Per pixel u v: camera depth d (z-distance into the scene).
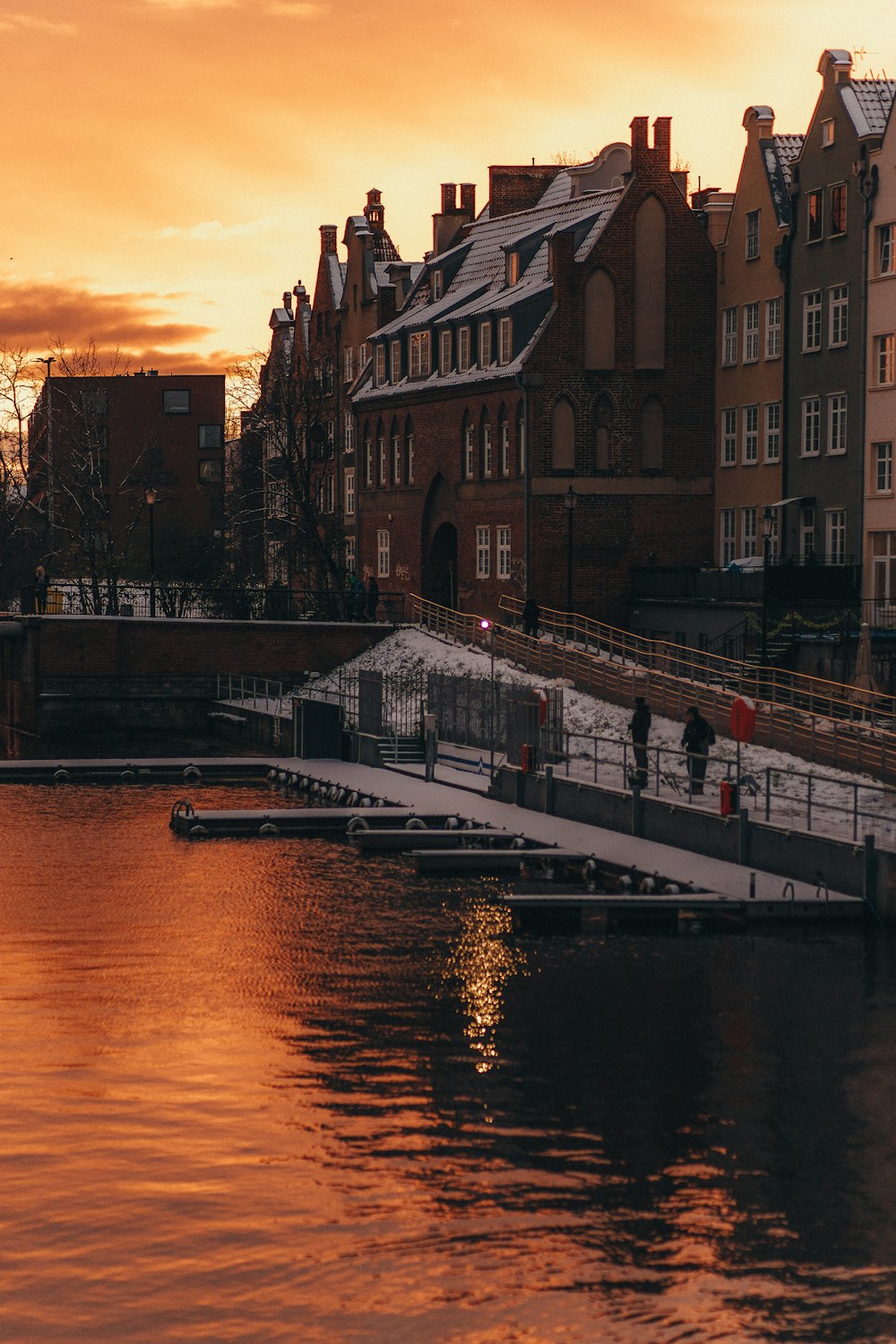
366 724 58.97
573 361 71.69
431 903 36.69
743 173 70.94
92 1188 20.73
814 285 65.44
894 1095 24.06
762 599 59.62
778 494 68.62
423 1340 17.27
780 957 31.72
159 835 45.66
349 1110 23.42
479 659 66.81
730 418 72.25
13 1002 28.83
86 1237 19.42
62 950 32.50
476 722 56.53
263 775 58.84
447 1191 20.72
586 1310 17.81
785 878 36.34
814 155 65.31
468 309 78.62
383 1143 22.20
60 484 114.25
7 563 112.50
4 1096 23.97
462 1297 18.09
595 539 71.94
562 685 60.31
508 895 37.25
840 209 63.81
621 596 72.25
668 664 64.94
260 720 67.19
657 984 29.91
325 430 92.81
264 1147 22.06
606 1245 19.27
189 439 138.25
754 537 70.62
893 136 60.53
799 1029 27.12
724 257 72.38
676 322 72.75
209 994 29.36
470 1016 27.92
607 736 53.84
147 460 133.25
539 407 71.38
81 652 73.81
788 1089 24.31
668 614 68.38
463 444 77.62
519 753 49.03
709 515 73.31
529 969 30.95
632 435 72.38
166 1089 24.30
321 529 97.00
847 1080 24.69
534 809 46.59
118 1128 22.72
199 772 58.59
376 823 45.50
